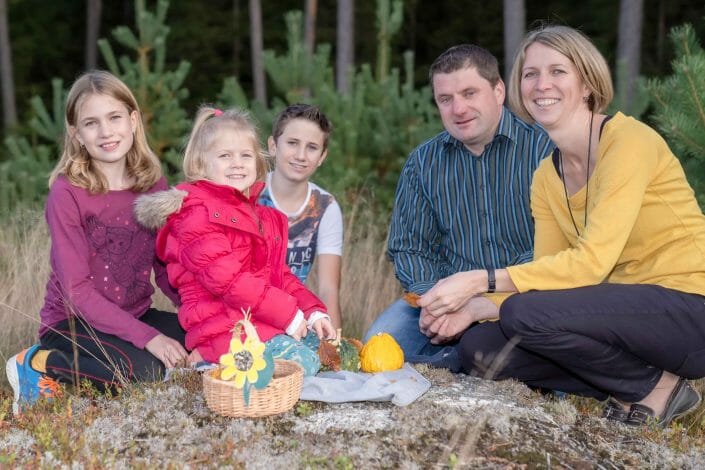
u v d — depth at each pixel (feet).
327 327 12.06
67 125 12.51
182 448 9.66
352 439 9.76
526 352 11.49
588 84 10.66
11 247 18.84
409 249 14.39
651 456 9.96
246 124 12.24
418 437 9.83
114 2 80.79
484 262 13.85
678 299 10.38
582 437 10.27
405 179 14.44
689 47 16.28
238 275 11.34
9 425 10.93
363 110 26.48
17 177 28.22
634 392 10.80
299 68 29.04
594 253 10.36
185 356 11.82
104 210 12.57
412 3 79.25
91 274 12.57
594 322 10.30
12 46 73.72
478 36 75.25
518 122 13.51
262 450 9.51
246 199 11.95
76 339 12.17
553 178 11.57
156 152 30.68
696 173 16.12
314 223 14.98
